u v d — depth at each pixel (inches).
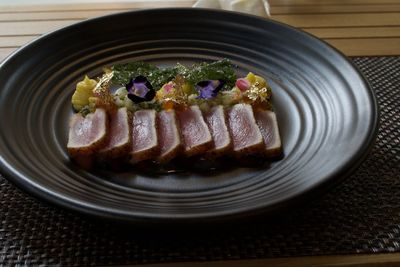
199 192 16.0
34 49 19.8
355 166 15.1
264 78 20.7
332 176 14.6
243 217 13.5
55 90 19.8
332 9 26.6
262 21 21.5
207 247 14.7
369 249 14.8
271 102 19.8
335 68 19.4
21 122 17.9
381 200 16.2
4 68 18.6
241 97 19.6
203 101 19.5
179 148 17.4
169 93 19.4
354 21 25.5
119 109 19.0
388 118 19.3
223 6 24.9
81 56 21.0
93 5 26.8
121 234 15.0
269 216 13.8
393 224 15.5
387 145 18.1
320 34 24.5
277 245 14.8
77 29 21.0
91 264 14.3
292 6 26.9
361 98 17.7
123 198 15.5
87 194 15.4
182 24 22.1
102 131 17.7
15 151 16.0
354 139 16.1
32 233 15.1
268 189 15.6
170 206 15.0
